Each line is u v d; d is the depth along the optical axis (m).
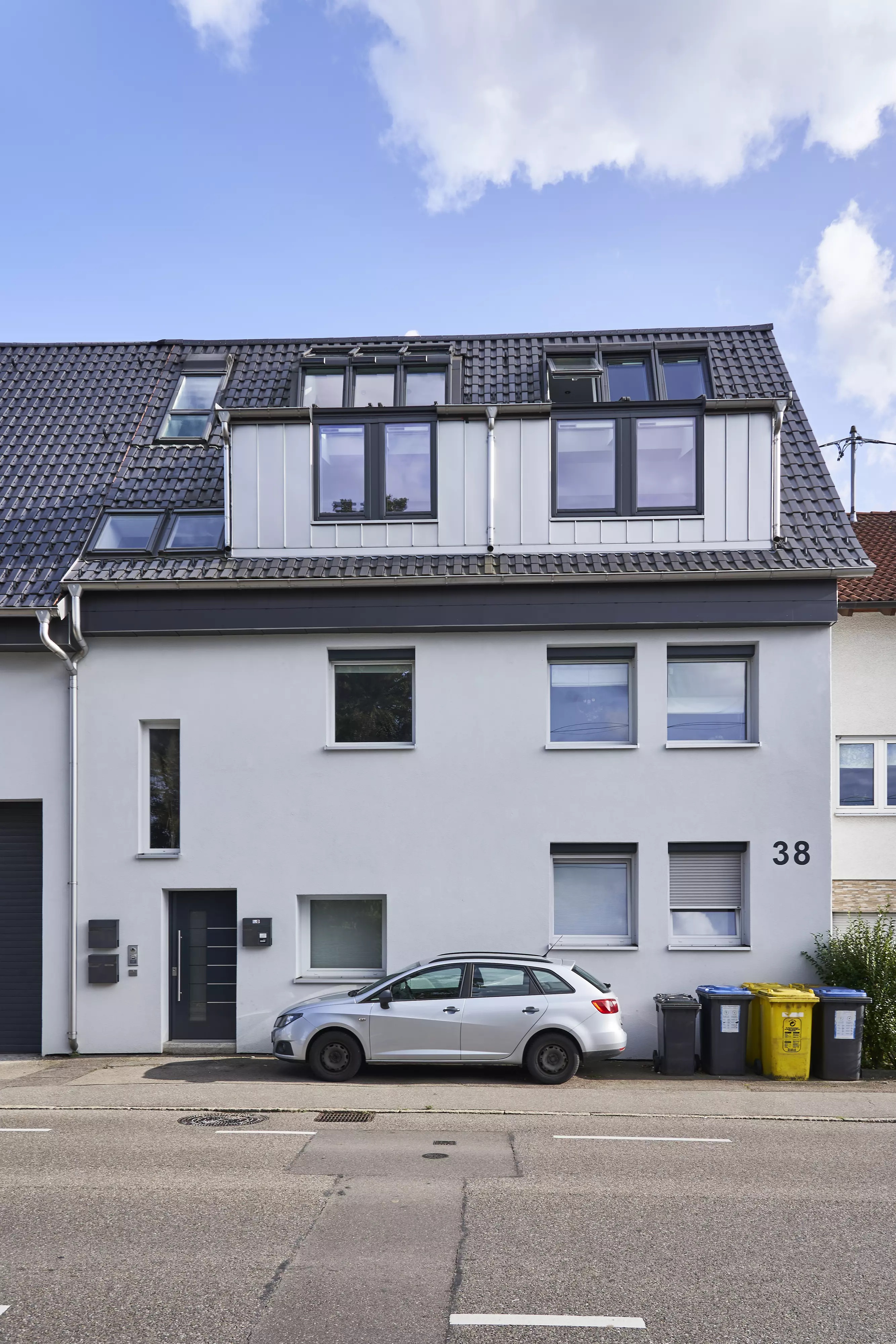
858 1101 11.23
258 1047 13.99
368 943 14.41
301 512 14.64
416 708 14.31
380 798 14.23
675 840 14.02
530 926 14.03
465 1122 10.09
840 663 17.41
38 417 17.48
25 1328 5.48
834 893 15.86
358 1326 5.51
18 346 19.08
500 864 14.10
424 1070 12.59
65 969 14.20
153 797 14.64
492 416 14.57
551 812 14.12
